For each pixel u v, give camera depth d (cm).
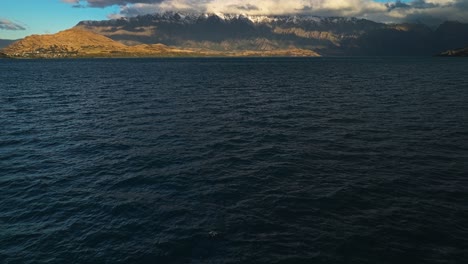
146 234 1812
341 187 2384
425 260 1552
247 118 4828
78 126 4422
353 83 9588
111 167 2886
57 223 1956
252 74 14212
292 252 1627
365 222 1895
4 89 8831
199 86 9206
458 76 11825
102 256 1633
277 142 3588
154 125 4434
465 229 1806
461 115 4744
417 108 5328
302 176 2614
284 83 9888
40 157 3175
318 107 5628
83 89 8694
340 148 3338
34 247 1720
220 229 1838
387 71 15388
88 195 2331
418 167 2761
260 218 1953
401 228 1823
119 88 8856
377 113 5009
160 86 9281
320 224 1883
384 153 3150
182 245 1697
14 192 2397
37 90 8562
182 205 2142
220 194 2297
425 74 13000
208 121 4650
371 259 1568
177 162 2984
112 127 4347
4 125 4494
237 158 3073
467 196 2205
